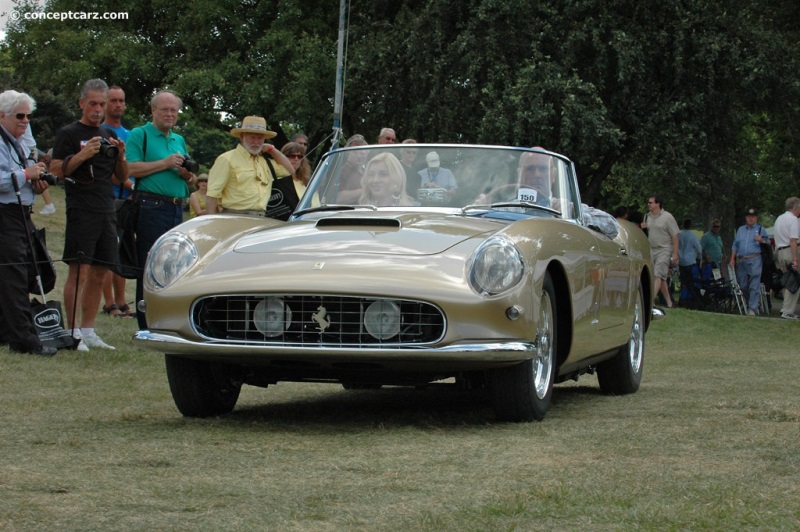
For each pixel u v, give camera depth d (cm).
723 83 2408
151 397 685
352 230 595
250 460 445
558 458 453
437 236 580
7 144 898
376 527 326
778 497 373
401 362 536
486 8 2308
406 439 510
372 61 2552
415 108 2466
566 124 2189
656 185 2452
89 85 941
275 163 1023
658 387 846
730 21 2395
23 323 883
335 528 325
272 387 801
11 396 668
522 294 546
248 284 539
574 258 626
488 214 654
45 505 352
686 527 329
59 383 736
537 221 610
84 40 2883
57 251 2038
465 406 676
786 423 567
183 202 1024
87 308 964
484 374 582
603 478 405
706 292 2269
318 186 698
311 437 516
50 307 912
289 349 535
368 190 682
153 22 3006
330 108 2697
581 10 2317
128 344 1005
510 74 2327
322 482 398
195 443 492
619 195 4084
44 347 883
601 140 2266
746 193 3922
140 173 988
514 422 577
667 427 553
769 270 2338
